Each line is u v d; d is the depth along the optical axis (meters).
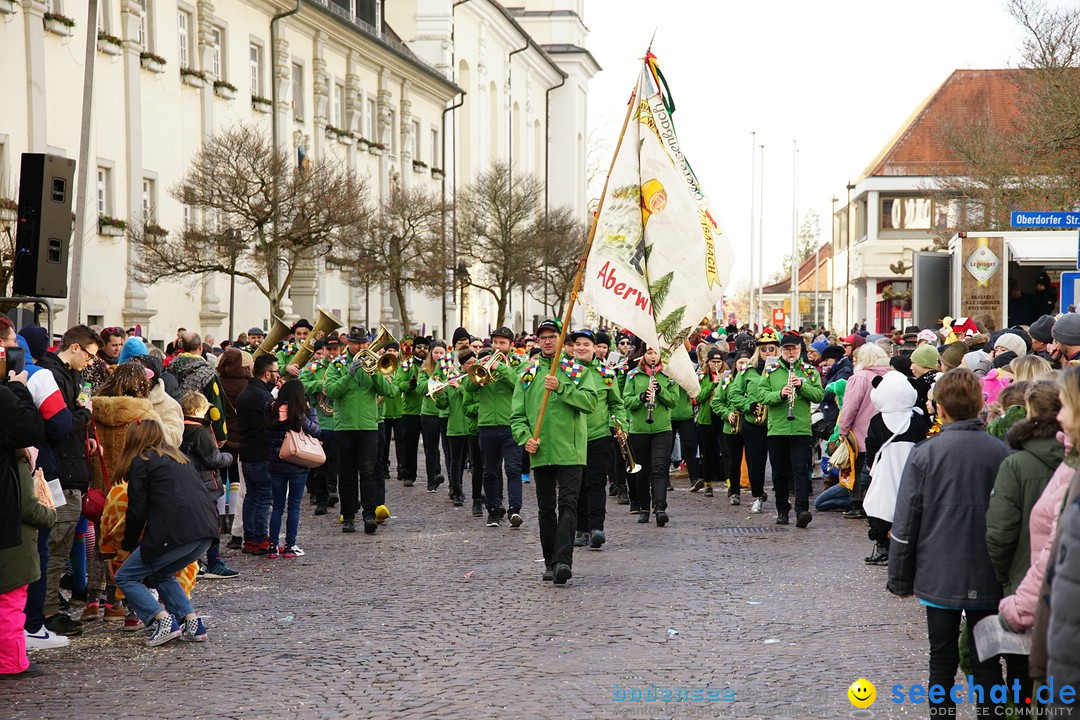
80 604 10.87
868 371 14.77
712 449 19.48
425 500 18.91
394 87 50.03
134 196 30.05
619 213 12.84
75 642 9.39
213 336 34.28
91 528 10.75
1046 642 4.67
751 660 8.45
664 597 10.77
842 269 82.31
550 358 12.33
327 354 16.03
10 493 8.20
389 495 19.59
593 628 9.55
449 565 12.73
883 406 11.18
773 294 111.44
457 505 18.09
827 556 13.05
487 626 9.69
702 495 19.22
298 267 38.69
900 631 9.35
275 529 13.43
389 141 49.22
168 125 31.88
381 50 46.97
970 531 6.47
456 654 8.76
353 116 44.97
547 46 84.00
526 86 75.38
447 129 57.50
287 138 39.31
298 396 13.33
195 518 9.26
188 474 9.34
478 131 64.06
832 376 18.89
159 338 31.27
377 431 15.34
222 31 35.38
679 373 13.86
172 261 29.27
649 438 15.80
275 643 9.22
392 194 40.06
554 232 52.03
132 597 9.23
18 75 24.95
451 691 7.73
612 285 12.78
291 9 39.28
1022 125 33.72
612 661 8.48
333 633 9.54
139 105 30.25
